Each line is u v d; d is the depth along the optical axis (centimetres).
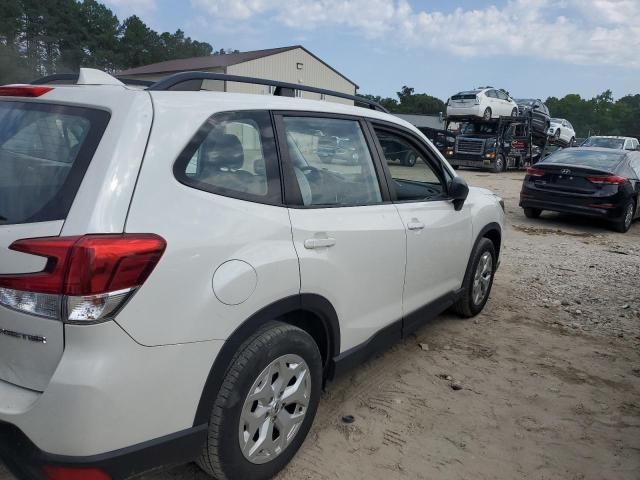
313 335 315
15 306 205
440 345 473
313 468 294
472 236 478
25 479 209
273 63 3388
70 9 6588
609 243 974
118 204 207
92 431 199
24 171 227
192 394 228
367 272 329
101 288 197
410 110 9181
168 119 234
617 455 326
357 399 372
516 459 316
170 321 215
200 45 8719
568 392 400
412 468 301
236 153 260
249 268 244
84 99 237
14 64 5703
